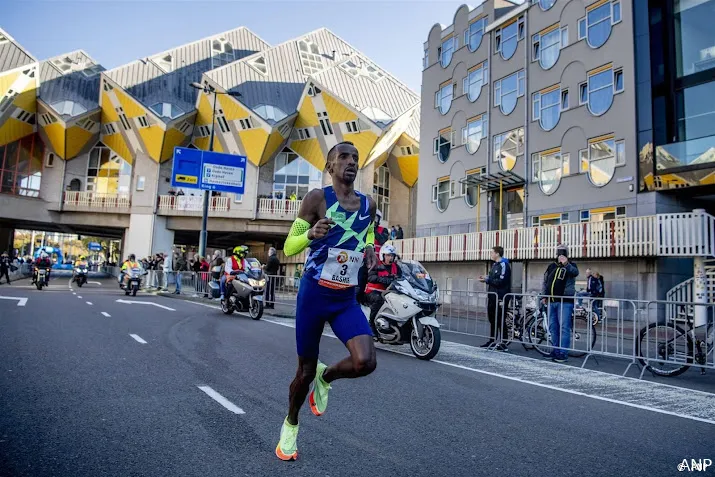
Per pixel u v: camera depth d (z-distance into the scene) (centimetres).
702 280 1567
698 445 401
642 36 1953
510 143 2514
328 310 311
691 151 1761
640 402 554
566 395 572
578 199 2142
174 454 334
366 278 327
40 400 448
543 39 2375
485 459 350
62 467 305
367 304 853
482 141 2695
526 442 392
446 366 733
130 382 530
